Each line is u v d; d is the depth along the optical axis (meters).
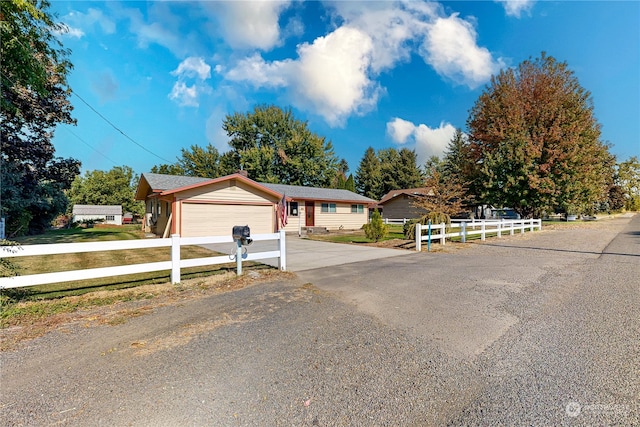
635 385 2.46
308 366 2.81
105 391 2.41
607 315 4.05
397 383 2.53
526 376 2.62
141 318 4.03
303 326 3.78
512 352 3.07
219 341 3.34
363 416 2.13
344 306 4.56
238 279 6.24
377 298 4.97
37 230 18.69
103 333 3.54
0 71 6.22
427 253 10.38
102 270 5.01
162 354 3.03
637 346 3.14
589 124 20.30
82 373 2.67
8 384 2.49
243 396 2.36
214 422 2.06
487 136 21.89
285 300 4.86
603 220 28.98
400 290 5.46
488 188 21.36
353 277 6.54
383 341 3.35
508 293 5.22
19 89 12.20
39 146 16.66
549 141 19.50
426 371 2.72
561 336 3.43
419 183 48.75
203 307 4.50
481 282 6.02
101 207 41.50
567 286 5.61
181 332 3.59
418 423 2.06
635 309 4.27
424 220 13.55
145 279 6.43
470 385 2.50
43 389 2.43
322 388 2.46
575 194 19.80
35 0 5.97
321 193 23.36
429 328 3.71
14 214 15.28
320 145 39.31
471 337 3.44
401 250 11.23
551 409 2.18
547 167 19.11
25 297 4.83
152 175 18.67
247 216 16.55
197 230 15.14
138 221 44.34
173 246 5.81
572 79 20.48
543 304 4.59
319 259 9.14
